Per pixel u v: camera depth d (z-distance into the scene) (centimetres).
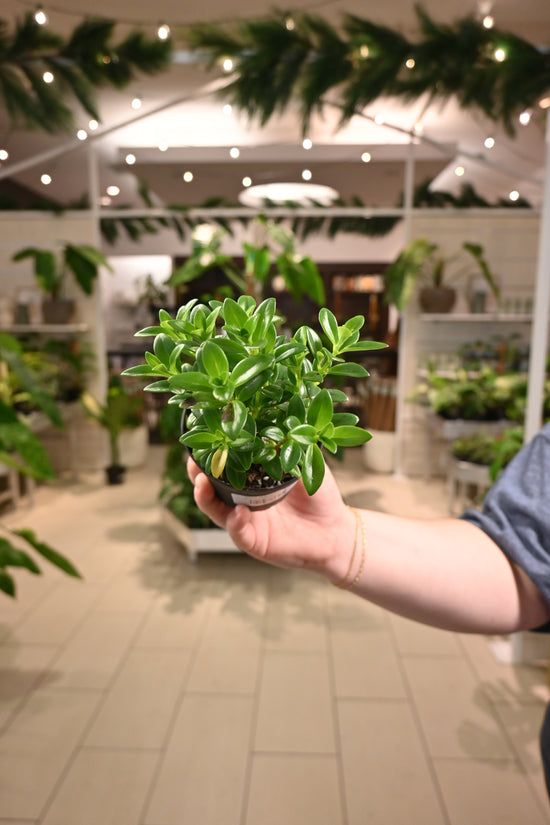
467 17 265
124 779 174
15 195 603
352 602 279
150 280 654
